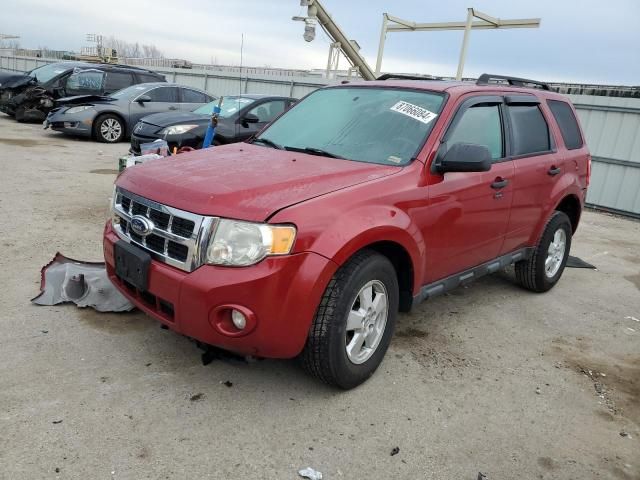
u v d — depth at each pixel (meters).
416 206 3.30
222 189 2.79
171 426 2.73
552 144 4.89
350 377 3.10
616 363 3.95
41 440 2.53
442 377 3.49
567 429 3.06
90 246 5.20
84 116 12.41
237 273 2.61
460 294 5.08
